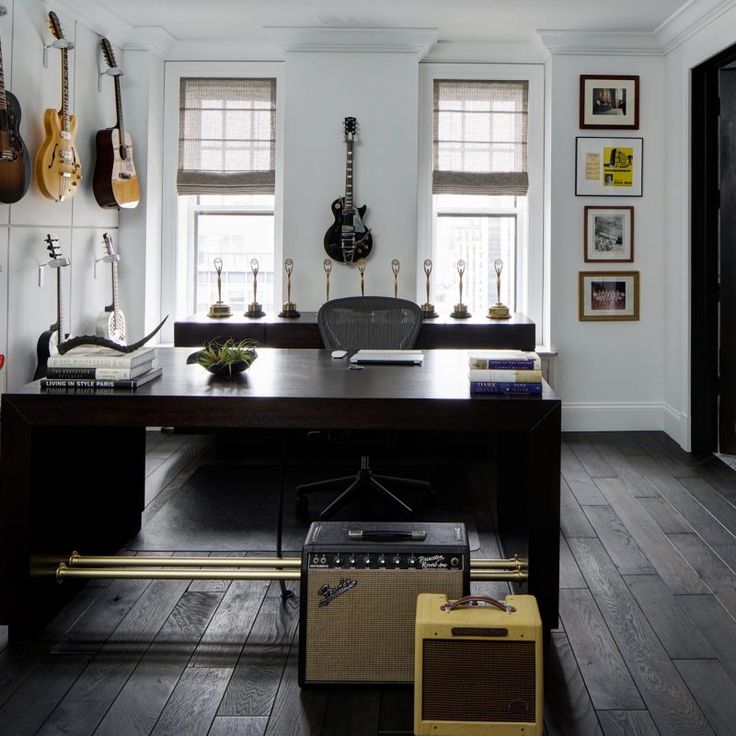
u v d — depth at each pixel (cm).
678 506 403
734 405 502
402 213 559
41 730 214
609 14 502
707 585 308
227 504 406
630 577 315
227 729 216
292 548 345
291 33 538
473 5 488
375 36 539
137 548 343
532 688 209
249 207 593
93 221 511
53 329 439
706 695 232
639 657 254
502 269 593
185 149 579
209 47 569
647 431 569
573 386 568
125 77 545
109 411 266
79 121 488
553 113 553
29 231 429
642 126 554
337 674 238
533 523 263
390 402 266
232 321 521
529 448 264
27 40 422
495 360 272
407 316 431
